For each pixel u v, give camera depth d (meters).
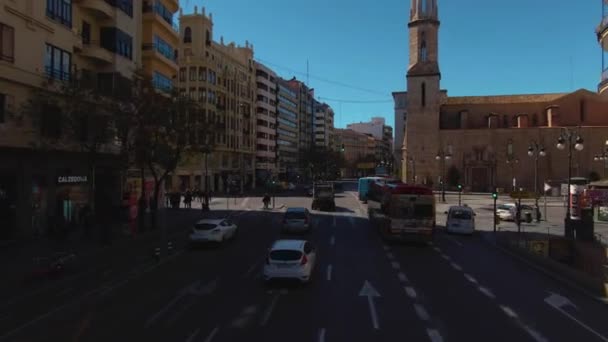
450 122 88.62
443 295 16.22
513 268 21.36
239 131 92.50
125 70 35.81
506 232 34.62
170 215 42.97
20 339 11.55
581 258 24.22
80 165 31.47
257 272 19.66
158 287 17.00
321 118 175.50
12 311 13.97
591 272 20.66
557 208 55.34
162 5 45.12
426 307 14.66
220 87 82.06
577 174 78.31
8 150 24.62
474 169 82.12
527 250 24.19
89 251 23.70
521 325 12.99
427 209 27.66
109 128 26.17
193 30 76.19
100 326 12.57
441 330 12.45
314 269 19.59
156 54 42.56
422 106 82.25
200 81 75.75
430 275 19.53
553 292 16.83
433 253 25.33
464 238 31.89
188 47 76.19
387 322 13.05
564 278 18.89
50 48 27.59
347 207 55.03
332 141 189.50
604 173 76.88
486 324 13.03
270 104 115.25
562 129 68.44
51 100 25.05
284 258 17.05
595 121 82.25
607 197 42.25
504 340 11.77
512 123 86.50
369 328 12.52
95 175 33.53
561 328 12.79
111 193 35.66
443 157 71.06
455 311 14.27
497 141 81.31
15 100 24.81
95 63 33.69
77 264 20.89
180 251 25.02
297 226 32.00
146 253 24.17
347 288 16.97
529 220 41.97
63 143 25.64
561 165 78.94
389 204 27.97
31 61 25.70
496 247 27.80
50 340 11.48
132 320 13.10
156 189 32.56
